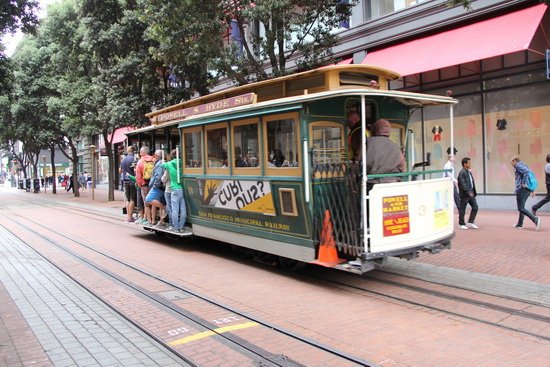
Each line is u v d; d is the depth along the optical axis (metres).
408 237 6.96
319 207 7.26
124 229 14.36
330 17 13.80
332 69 7.52
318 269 8.59
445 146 16.33
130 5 17.92
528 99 14.21
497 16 13.70
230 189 9.09
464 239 10.46
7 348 4.91
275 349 4.89
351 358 4.60
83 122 25.55
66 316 5.98
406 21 15.65
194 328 5.48
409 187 6.99
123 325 5.64
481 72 15.25
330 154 7.58
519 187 11.48
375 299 6.68
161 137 12.72
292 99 7.27
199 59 13.20
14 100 31.28
